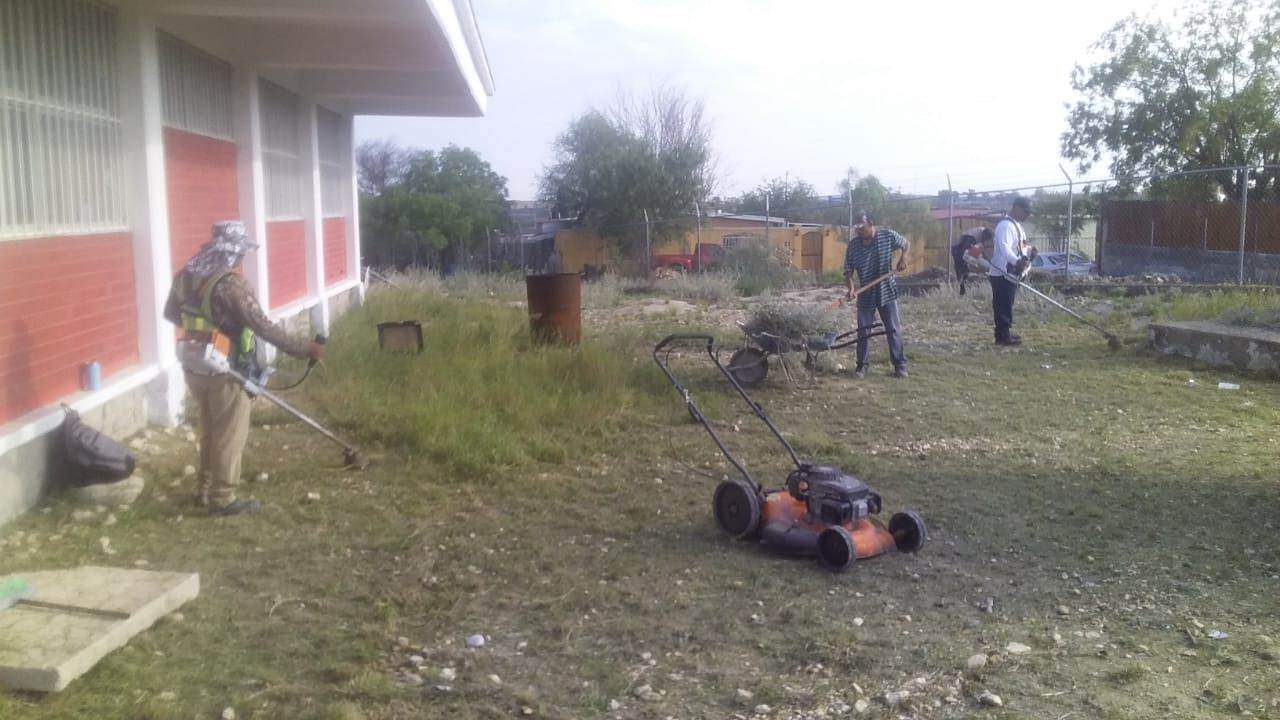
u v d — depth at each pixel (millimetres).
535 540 6219
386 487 7117
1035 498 7047
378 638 4824
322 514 6527
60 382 6977
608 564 5840
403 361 10969
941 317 16578
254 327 6406
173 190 9211
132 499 6520
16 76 6500
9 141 6402
